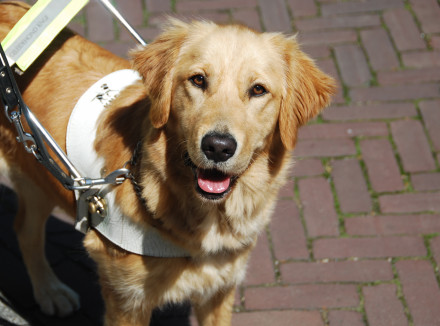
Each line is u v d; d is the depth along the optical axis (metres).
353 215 1.79
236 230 1.40
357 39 2.15
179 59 1.35
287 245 1.74
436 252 1.72
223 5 2.23
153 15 2.19
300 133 1.93
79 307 1.65
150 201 1.35
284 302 1.65
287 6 2.23
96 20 2.16
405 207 1.80
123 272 1.41
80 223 1.42
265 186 1.39
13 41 1.42
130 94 1.43
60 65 1.51
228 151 1.29
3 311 1.62
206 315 1.55
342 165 1.88
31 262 1.62
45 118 1.47
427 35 2.17
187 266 1.40
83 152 1.41
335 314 1.63
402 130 1.94
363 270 1.70
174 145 1.35
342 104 2.00
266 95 1.34
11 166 1.57
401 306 1.64
